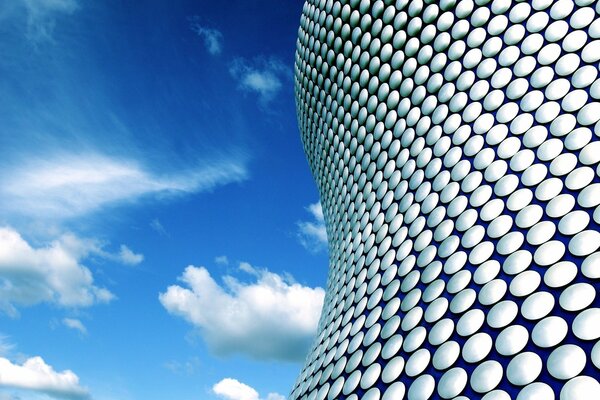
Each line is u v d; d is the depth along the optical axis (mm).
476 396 11328
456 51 20969
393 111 22875
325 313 21266
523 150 16328
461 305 13641
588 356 10289
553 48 17891
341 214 25156
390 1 24344
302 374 19172
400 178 20734
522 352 11305
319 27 28859
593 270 11742
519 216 14641
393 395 13133
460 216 16469
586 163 14398
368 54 24969
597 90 15789
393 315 15695
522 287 12648
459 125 19188
